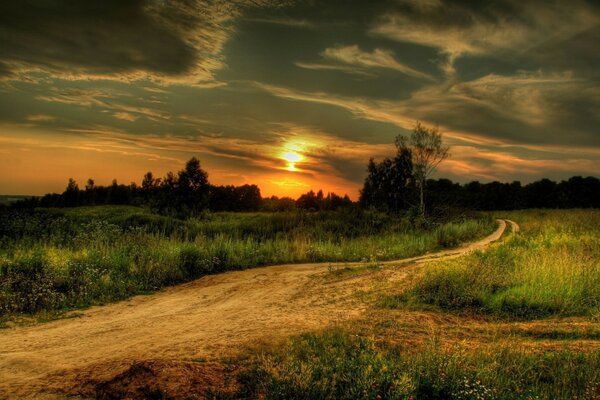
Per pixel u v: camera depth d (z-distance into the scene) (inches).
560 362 263.9
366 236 1175.6
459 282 479.8
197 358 264.2
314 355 267.3
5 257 531.8
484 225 1501.0
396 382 221.1
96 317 405.4
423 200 1578.5
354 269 658.2
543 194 3973.9
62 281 480.7
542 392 222.1
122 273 546.9
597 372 244.7
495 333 330.6
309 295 499.8
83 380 238.7
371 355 260.5
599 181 3747.5
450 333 337.1
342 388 229.5
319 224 1277.1
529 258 609.6
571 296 435.5
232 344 299.3
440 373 237.5
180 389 220.8
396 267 664.4
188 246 698.2
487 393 219.5
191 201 1374.3
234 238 1029.2
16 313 402.3
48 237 758.5
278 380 226.7
